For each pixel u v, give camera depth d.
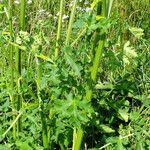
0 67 3.32
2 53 3.25
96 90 2.80
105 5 2.12
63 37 3.91
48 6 4.50
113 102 2.74
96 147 2.75
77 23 2.12
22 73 2.66
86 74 2.33
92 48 2.26
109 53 2.40
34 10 4.53
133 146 2.79
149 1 4.66
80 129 2.41
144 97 2.87
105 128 2.60
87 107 2.21
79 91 2.35
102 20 2.05
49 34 3.84
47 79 2.37
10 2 2.41
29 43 2.31
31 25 4.06
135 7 4.59
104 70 3.35
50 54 3.55
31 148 2.37
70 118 2.19
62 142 2.57
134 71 3.39
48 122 2.45
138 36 2.35
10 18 2.37
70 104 2.21
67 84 2.34
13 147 2.60
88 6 4.65
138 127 2.62
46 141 2.44
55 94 2.35
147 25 4.26
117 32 3.90
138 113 2.70
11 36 2.40
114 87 2.76
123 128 2.84
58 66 2.36
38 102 2.36
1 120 2.82
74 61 2.26
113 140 2.55
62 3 2.44
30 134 2.64
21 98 2.56
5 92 2.75
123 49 2.43
